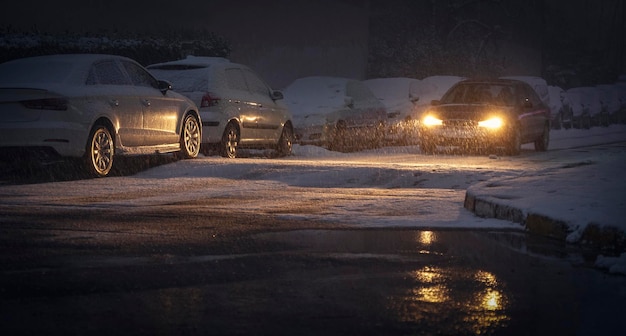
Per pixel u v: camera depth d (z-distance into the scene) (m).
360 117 20.52
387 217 9.19
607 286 6.04
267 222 8.70
